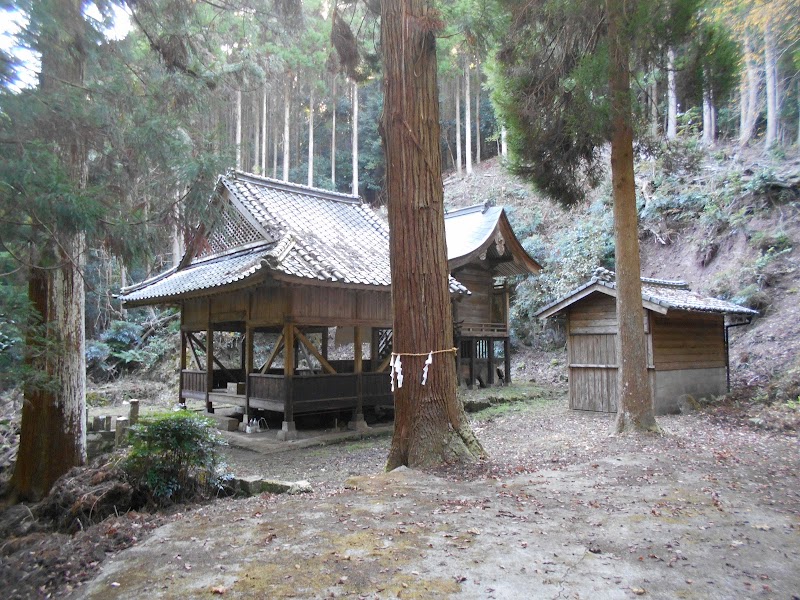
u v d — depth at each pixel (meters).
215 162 5.53
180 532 4.20
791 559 3.55
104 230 5.02
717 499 4.93
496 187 28.02
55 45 4.89
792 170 16.73
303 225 12.20
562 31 8.55
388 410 13.23
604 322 11.73
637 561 3.48
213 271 11.65
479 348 18.45
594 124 7.85
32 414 7.66
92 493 5.83
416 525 4.19
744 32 18.06
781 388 10.72
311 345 10.88
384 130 6.70
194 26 7.15
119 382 20.25
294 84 29.59
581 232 19.83
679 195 18.94
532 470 6.12
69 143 4.95
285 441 10.07
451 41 9.60
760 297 14.62
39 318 5.29
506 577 3.23
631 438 7.89
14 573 3.57
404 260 6.47
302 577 3.26
